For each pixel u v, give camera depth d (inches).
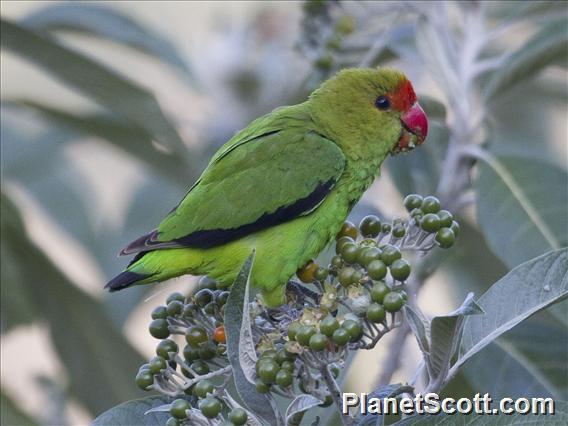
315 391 253.3
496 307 266.8
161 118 382.3
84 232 489.7
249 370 246.8
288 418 243.8
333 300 253.3
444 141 450.6
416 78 505.4
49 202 490.0
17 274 412.5
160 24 662.5
